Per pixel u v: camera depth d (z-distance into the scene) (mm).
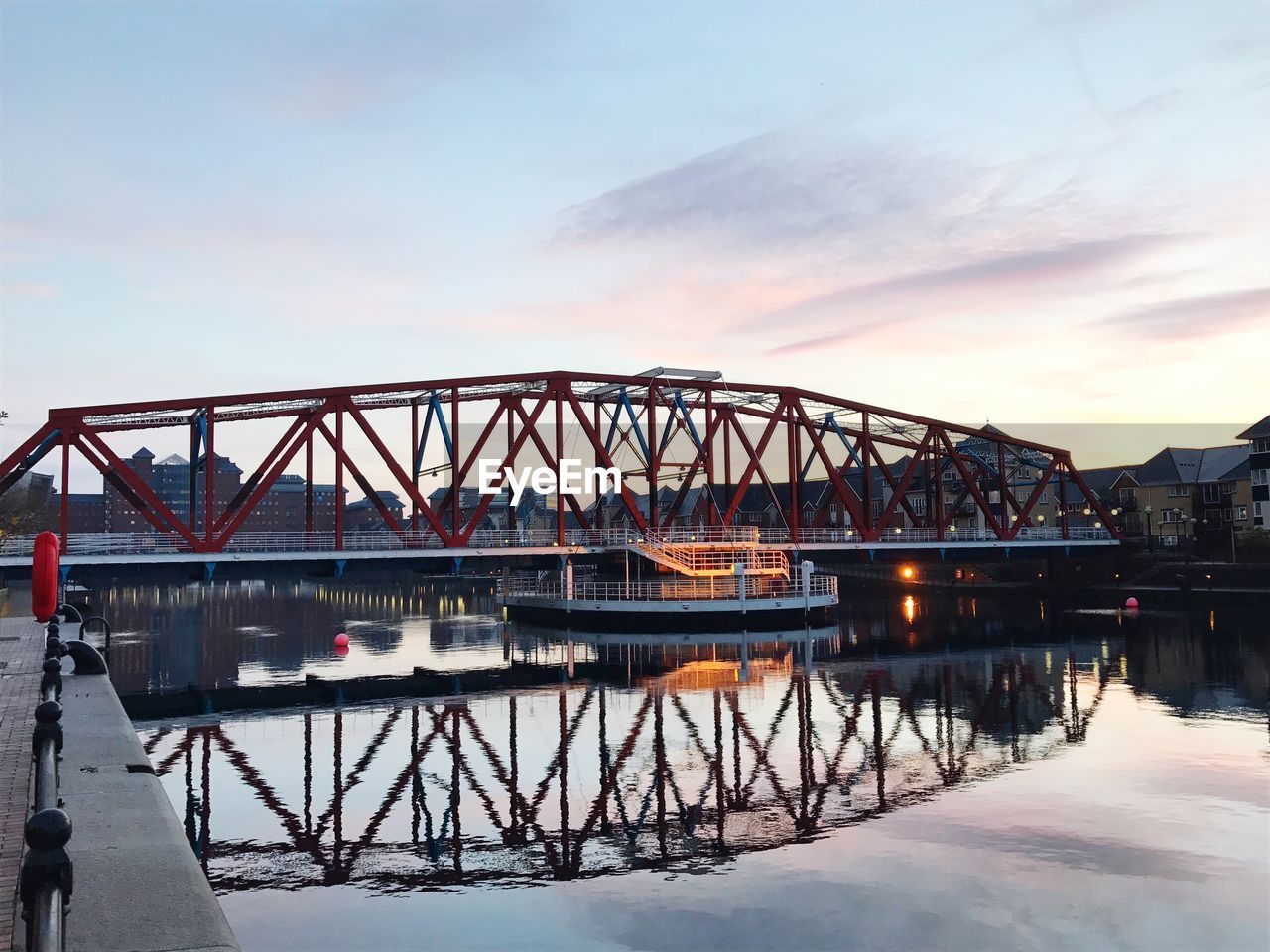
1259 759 27297
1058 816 22000
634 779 26000
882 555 82812
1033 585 97312
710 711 36188
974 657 51062
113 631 74062
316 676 47625
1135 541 93938
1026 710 35469
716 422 76375
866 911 16641
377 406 61406
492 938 15633
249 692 43094
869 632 64750
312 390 56719
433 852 20125
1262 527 92562
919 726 32688
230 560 52625
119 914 9391
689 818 22281
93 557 49500
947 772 26250
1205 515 101000
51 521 131875
